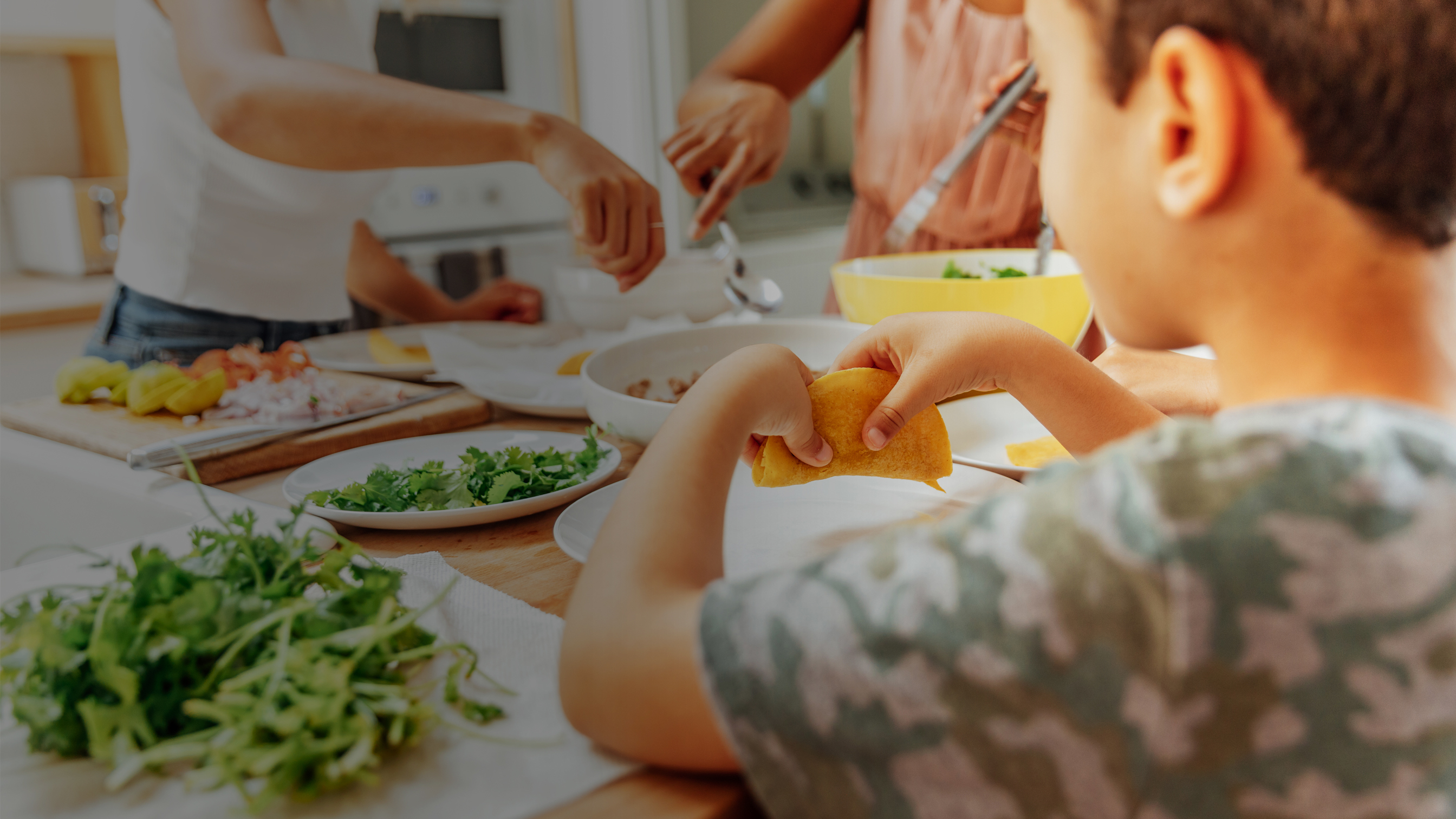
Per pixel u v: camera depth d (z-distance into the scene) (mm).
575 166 924
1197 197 315
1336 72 294
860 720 311
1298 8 293
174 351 1275
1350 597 273
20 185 2307
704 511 417
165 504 726
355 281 1593
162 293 1284
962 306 861
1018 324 585
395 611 430
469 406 956
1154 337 375
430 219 2539
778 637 323
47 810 356
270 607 408
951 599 303
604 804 354
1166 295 352
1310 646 275
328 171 1004
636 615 371
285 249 1353
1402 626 274
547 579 556
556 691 429
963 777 305
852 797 316
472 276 2582
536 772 374
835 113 2875
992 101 988
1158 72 319
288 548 448
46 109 2414
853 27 1389
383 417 916
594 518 609
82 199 2184
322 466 752
